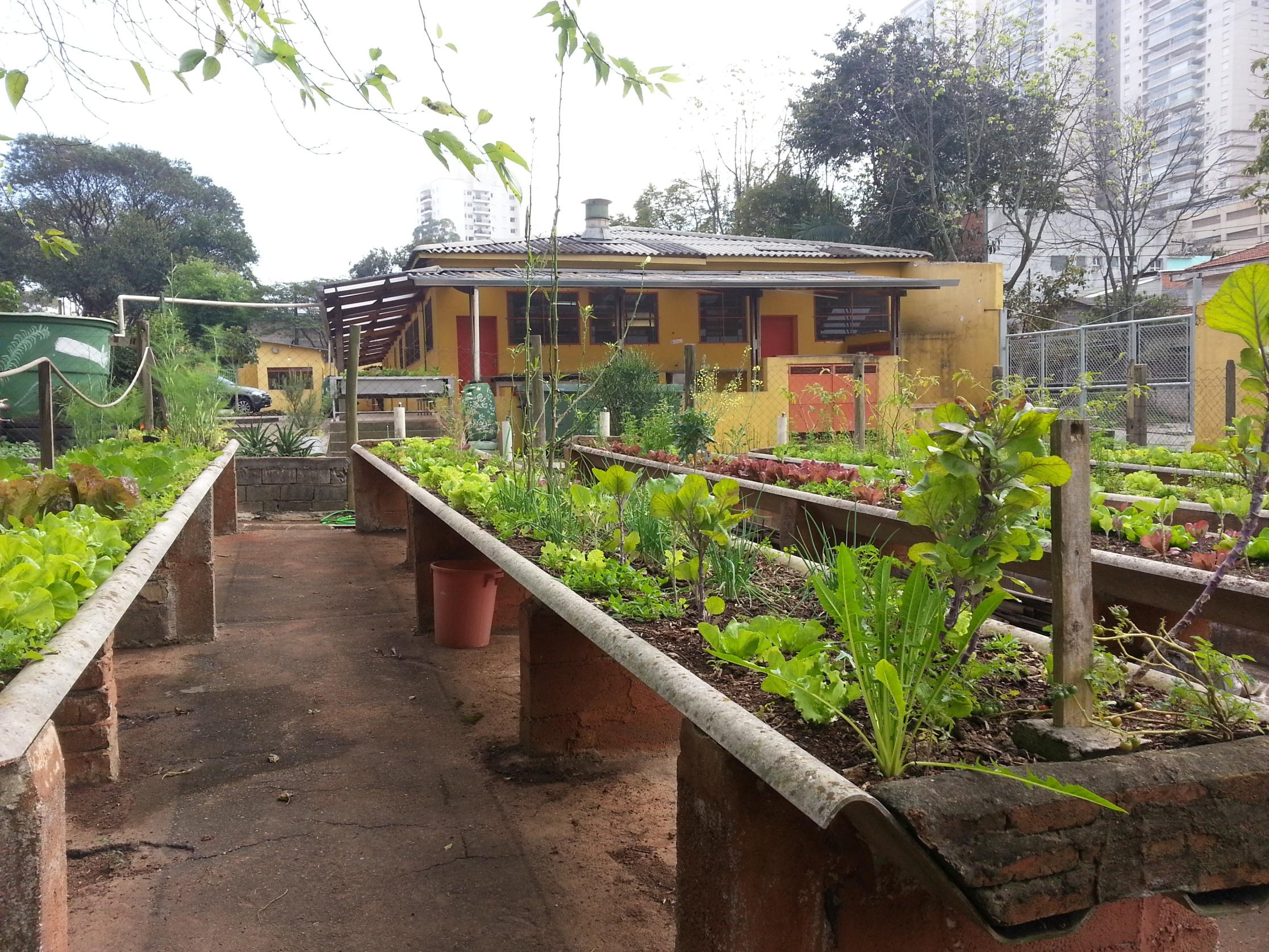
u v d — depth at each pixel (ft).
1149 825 4.66
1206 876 4.78
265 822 10.23
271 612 20.34
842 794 4.19
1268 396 5.65
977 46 97.81
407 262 66.90
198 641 17.66
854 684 6.02
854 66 96.12
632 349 52.01
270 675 15.72
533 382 19.67
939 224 91.81
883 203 99.14
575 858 9.52
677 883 6.36
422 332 70.49
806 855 5.39
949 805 4.38
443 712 13.89
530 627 11.79
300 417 44.04
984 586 6.02
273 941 7.95
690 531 8.32
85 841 9.73
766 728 5.08
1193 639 6.21
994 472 5.57
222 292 99.66
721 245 79.10
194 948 7.83
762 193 109.50
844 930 5.48
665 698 6.03
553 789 11.18
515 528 13.00
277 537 30.68
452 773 11.65
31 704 4.82
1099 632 6.64
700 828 5.96
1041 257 111.34
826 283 63.77
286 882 8.94
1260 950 8.50
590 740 12.12
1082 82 98.43
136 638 17.29
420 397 53.42
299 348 117.80
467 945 7.95
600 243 74.38
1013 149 93.50
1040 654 6.98
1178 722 5.63
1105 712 5.68
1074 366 61.77
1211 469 21.22
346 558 27.12
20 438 29.32
